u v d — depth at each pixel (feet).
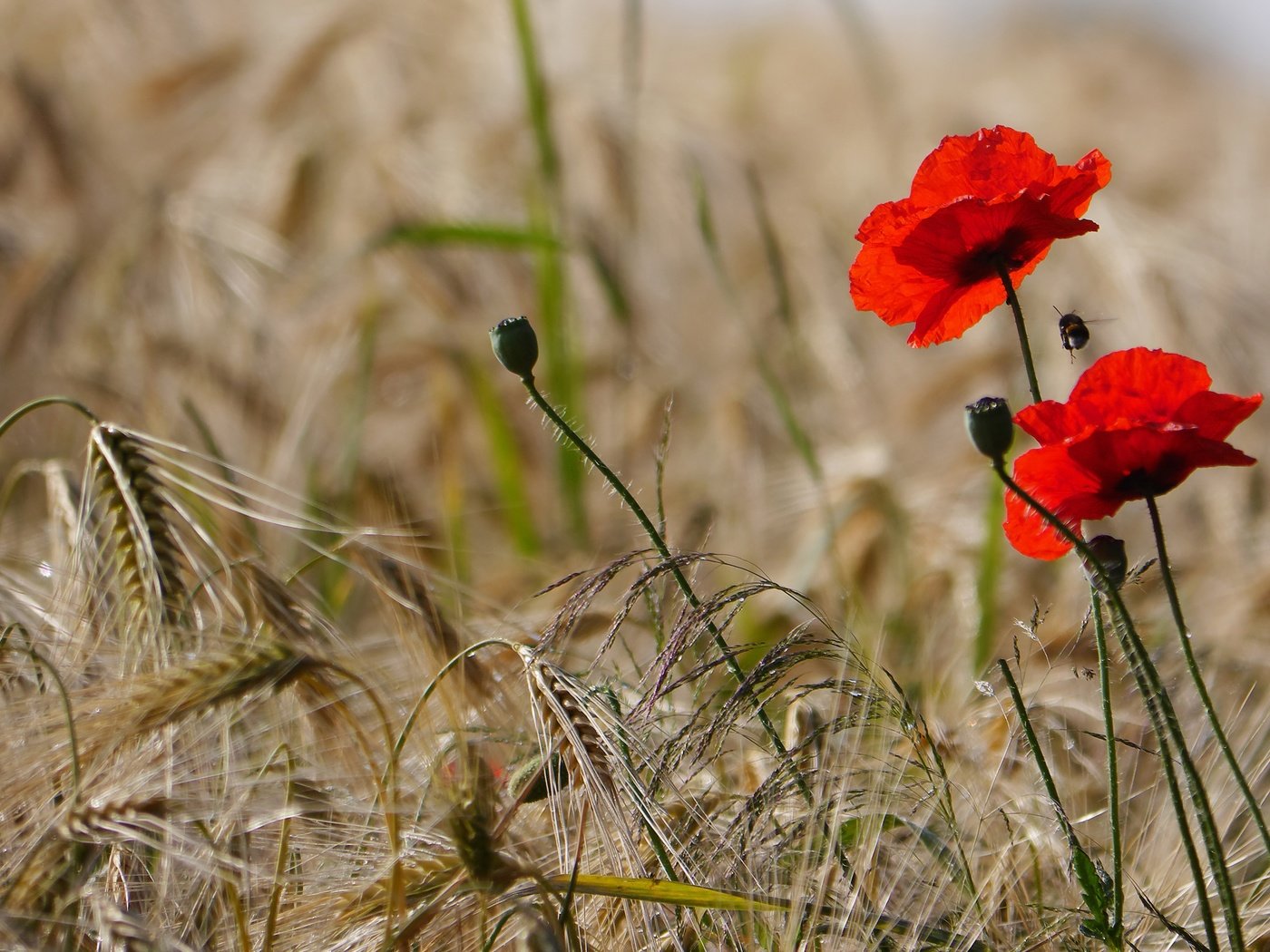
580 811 4.88
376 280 7.73
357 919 4.87
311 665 4.89
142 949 4.75
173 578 5.14
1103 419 4.73
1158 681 4.74
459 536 6.73
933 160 4.83
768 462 7.62
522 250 8.09
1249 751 5.33
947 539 6.72
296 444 6.74
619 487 4.97
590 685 5.14
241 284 7.66
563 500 7.07
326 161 8.71
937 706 5.58
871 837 5.02
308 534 6.04
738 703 4.96
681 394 8.14
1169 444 4.67
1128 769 5.44
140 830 4.83
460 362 7.48
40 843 4.83
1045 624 5.83
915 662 5.85
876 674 5.13
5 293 7.77
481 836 4.81
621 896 4.83
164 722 4.83
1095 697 5.60
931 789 5.07
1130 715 5.50
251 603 5.17
